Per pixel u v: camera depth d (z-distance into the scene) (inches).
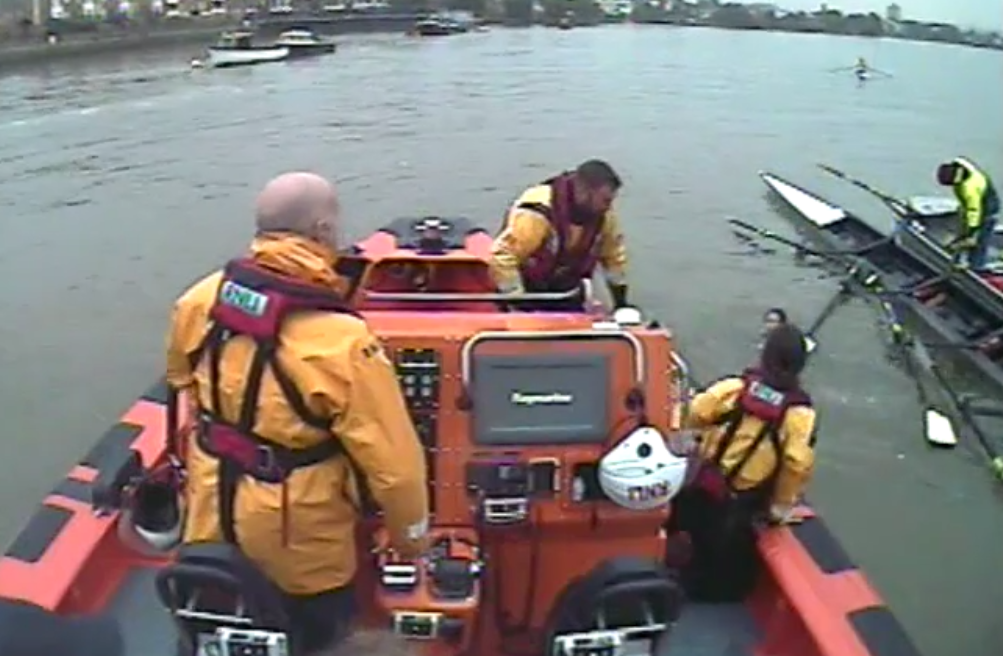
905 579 274.4
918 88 1454.2
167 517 145.0
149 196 662.5
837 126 1024.2
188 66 1600.6
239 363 100.0
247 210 628.4
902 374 398.0
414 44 2132.1
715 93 1288.1
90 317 442.0
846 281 495.5
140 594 170.4
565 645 128.4
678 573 176.7
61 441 333.4
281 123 969.5
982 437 339.6
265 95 1194.6
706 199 673.0
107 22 2316.7
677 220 618.2
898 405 373.7
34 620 94.0
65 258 525.0
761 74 1596.9
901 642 150.9
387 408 100.0
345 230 599.2
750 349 422.3
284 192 100.0
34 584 153.0
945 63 2055.9
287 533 103.6
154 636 161.9
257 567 106.3
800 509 184.2
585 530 142.3
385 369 101.1
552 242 188.7
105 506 169.3
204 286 107.6
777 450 169.2
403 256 208.4
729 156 838.5
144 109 1064.8
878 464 333.7
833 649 148.7
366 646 85.8
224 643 111.9
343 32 2630.4
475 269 209.2
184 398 150.6
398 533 104.3
